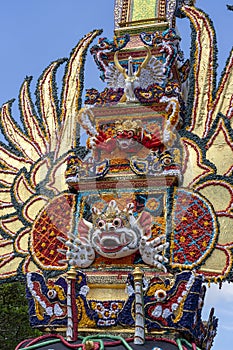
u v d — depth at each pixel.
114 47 10.73
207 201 9.00
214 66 10.22
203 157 9.47
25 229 9.89
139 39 11.01
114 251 8.77
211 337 9.41
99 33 11.34
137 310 7.78
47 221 9.66
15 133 11.03
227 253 8.64
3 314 18.08
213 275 8.56
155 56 10.59
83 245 9.01
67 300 8.10
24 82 11.50
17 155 10.77
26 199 10.24
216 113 9.88
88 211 9.54
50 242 9.48
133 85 9.93
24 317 18.33
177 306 8.00
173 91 9.75
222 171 9.31
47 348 7.88
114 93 10.20
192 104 10.09
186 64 11.39
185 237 8.86
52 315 8.41
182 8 11.03
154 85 9.91
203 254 8.68
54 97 11.05
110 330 8.22
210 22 10.61
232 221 8.87
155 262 8.59
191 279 8.06
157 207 9.18
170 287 8.11
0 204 10.37
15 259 9.71
